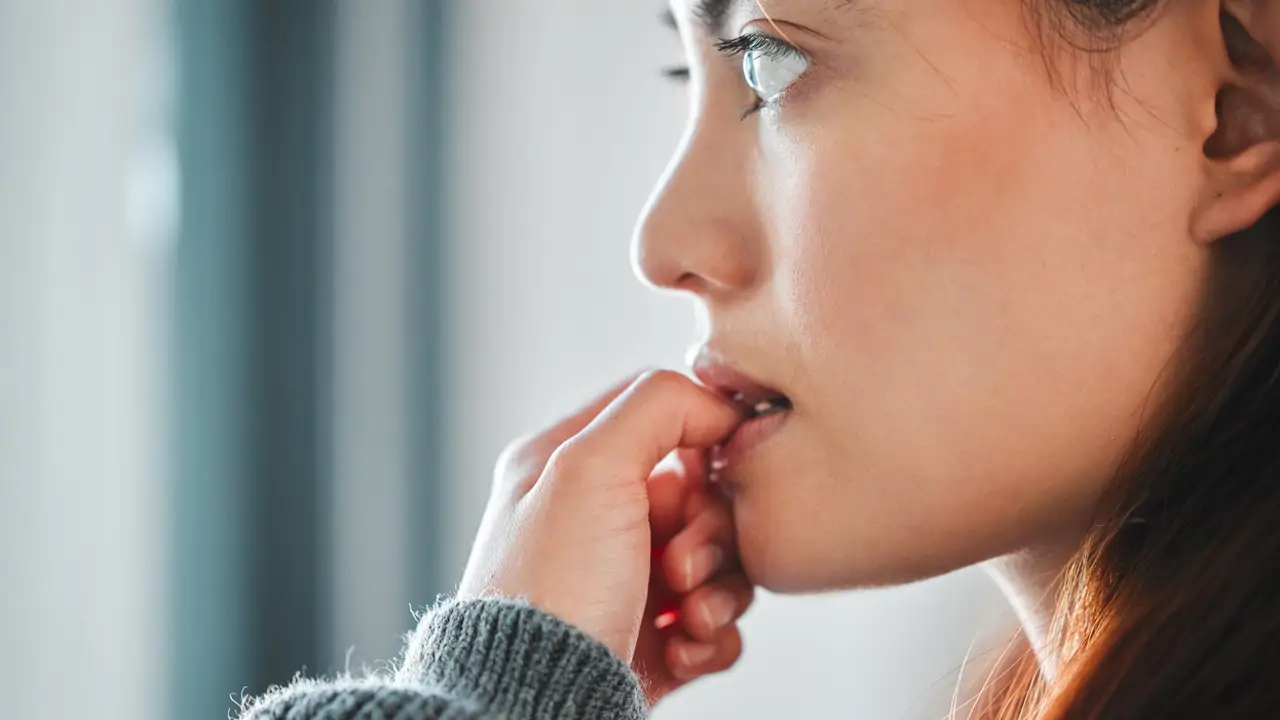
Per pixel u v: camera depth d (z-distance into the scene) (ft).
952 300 1.78
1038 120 1.76
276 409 3.63
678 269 1.87
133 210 3.29
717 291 1.88
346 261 3.71
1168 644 1.76
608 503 1.88
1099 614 1.82
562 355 3.59
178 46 3.42
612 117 3.50
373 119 3.73
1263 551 1.75
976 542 1.83
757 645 3.34
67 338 3.13
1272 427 1.78
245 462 3.57
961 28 1.77
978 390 1.78
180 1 3.40
